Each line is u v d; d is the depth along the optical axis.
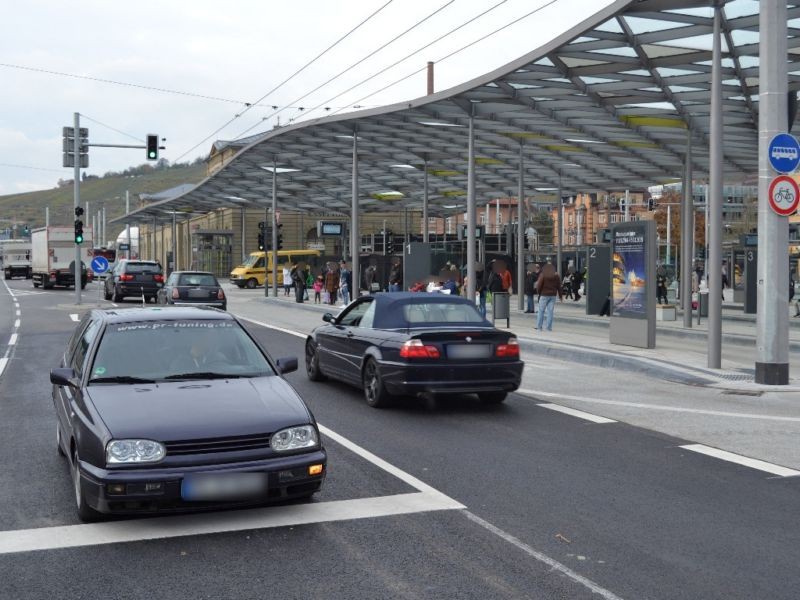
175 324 7.07
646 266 16.72
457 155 32.44
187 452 5.41
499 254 41.72
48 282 48.09
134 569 4.88
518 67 17.89
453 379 9.91
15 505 6.21
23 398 11.33
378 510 6.05
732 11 14.38
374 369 10.46
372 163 35.41
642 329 16.78
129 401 5.89
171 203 57.69
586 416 10.03
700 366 14.02
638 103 21.12
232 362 6.79
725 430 9.21
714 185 14.03
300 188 45.19
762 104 12.12
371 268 37.88
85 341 7.14
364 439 8.60
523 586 4.61
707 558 5.09
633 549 5.25
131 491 5.24
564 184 40.72
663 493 6.60
